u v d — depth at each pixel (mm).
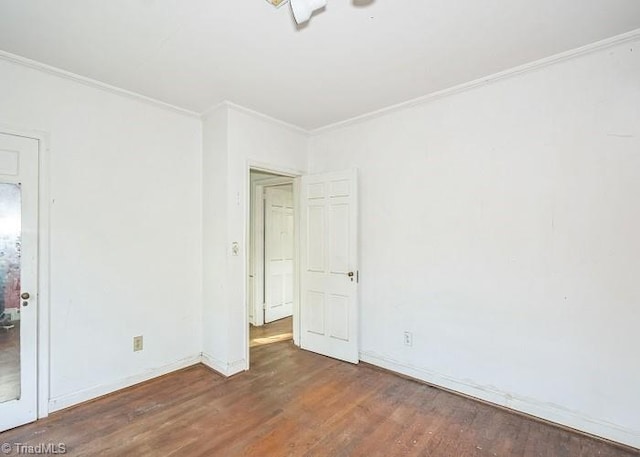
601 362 2096
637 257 1994
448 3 1711
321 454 1937
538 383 2318
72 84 2490
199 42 2053
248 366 3145
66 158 2453
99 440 2059
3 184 2191
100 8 1731
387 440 2070
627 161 2027
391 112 3102
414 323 2945
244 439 2072
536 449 1990
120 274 2730
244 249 3129
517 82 2418
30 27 1889
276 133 3432
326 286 3479
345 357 3322
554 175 2268
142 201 2873
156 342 2951
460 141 2689
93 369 2568
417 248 2930
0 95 2178
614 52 2064
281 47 2111
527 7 1743
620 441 2027
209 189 3199
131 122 2812
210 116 3178
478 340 2584
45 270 2336
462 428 2197
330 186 3463
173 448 1984
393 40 2037
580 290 2168
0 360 2168
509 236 2447
